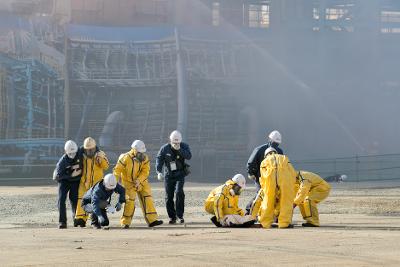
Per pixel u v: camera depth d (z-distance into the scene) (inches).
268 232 695.7
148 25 3329.2
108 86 3171.8
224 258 474.6
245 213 869.2
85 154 874.1
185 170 945.5
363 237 623.2
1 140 2982.3
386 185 2239.2
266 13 3649.1
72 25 3154.5
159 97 3238.2
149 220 876.6
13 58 3043.8
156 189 1958.7
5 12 3068.4
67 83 3110.2
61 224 865.5
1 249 550.6
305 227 796.0
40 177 2942.9
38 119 3056.1
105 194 813.2
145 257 483.5
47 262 460.4
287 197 783.1
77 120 3125.0
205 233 691.4
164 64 3250.5
